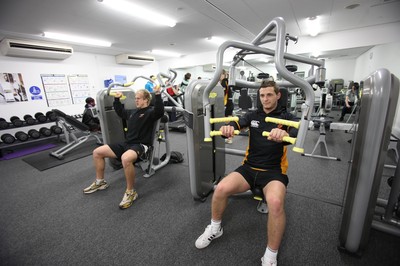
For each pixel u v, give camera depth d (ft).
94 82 20.40
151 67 26.58
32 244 4.68
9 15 10.25
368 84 3.31
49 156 11.32
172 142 13.15
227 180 4.15
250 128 4.73
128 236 4.81
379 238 4.47
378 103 3.04
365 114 3.27
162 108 6.63
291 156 9.65
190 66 25.21
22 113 15.65
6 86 14.76
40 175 8.74
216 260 4.03
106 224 5.27
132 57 21.91
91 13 10.76
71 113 18.58
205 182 6.17
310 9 11.35
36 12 10.14
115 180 7.75
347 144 11.40
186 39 17.10
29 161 10.64
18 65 15.21
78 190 7.22
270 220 3.49
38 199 6.69
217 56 3.02
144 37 15.87
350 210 3.70
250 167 4.47
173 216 5.48
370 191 3.40
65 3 9.43
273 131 2.82
